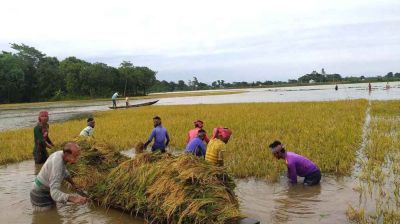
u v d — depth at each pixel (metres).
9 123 30.45
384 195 7.79
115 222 6.82
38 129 12.19
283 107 30.36
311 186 8.69
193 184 6.64
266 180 9.25
